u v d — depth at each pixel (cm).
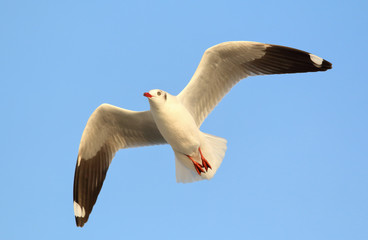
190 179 1288
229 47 1195
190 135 1197
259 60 1250
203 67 1213
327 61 1238
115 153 1378
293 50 1232
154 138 1363
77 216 1342
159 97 1165
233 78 1269
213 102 1270
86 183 1364
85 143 1337
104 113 1290
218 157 1250
